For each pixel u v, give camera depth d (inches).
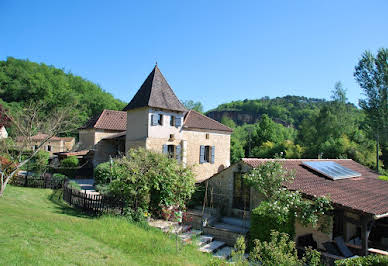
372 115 1279.5
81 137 1171.9
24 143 633.0
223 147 1013.2
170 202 497.7
